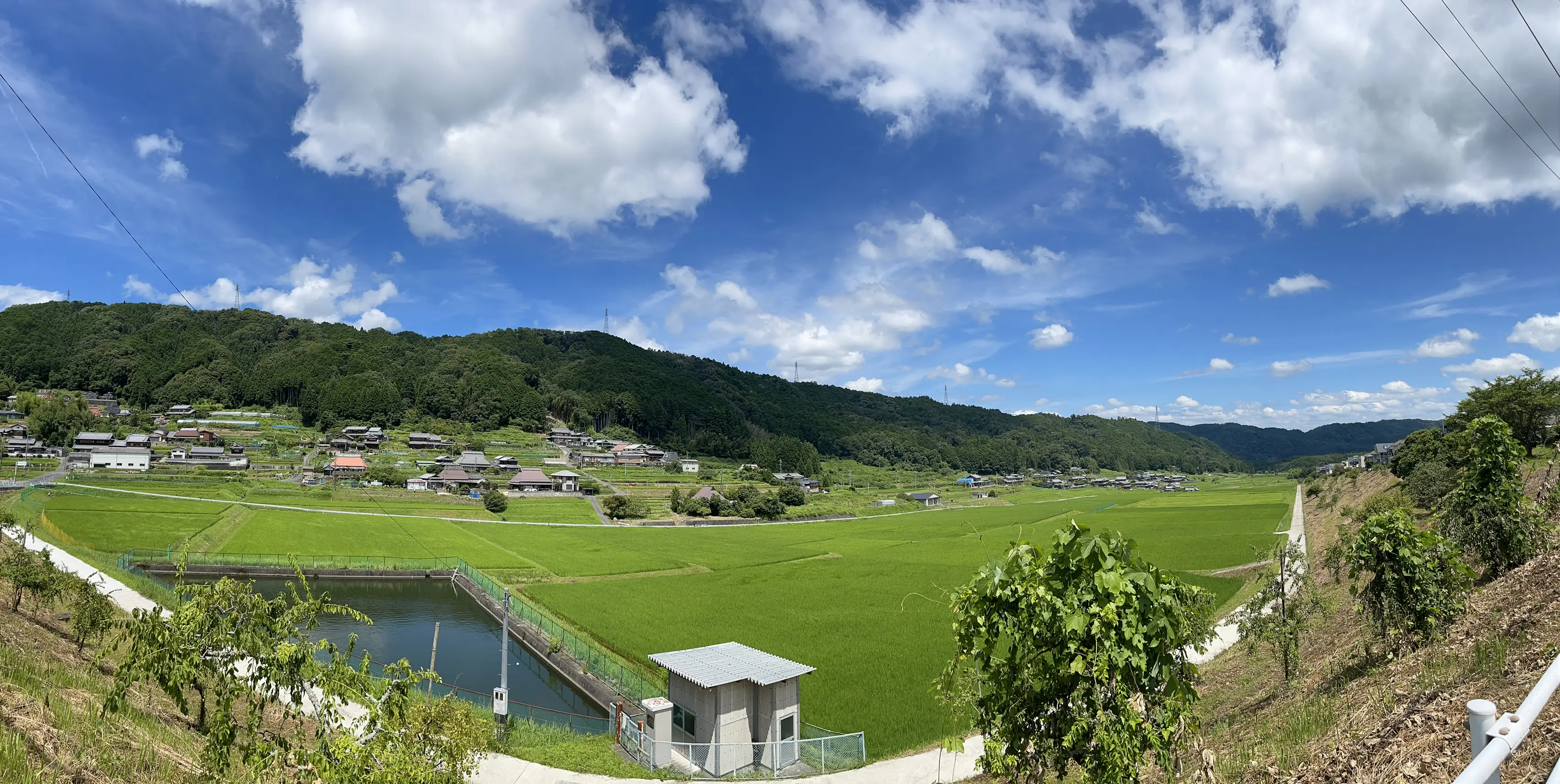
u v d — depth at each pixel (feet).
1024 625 21.76
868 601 157.69
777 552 249.75
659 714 70.13
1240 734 43.57
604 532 304.30
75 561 141.18
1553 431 172.14
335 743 30.17
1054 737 22.04
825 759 72.08
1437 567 47.98
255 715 30.96
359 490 367.04
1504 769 20.52
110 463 368.07
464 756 39.40
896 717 83.82
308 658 31.48
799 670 73.61
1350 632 67.10
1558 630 31.40
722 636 125.59
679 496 393.70
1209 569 181.27
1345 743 29.48
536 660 120.16
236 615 30.81
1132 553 22.93
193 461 402.31
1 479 298.35
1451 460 145.89
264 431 517.55
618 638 124.47
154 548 183.32
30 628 69.10
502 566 199.21
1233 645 95.09
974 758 67.56
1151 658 22.06
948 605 24.39
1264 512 335.26
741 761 69.62
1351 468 380.17
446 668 115.24
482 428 628.69
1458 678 31.99
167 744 41.55
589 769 66.85
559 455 581.53
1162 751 22.21
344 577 186.60
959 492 613.93
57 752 33.22
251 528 238.68
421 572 190.80
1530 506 59.06
